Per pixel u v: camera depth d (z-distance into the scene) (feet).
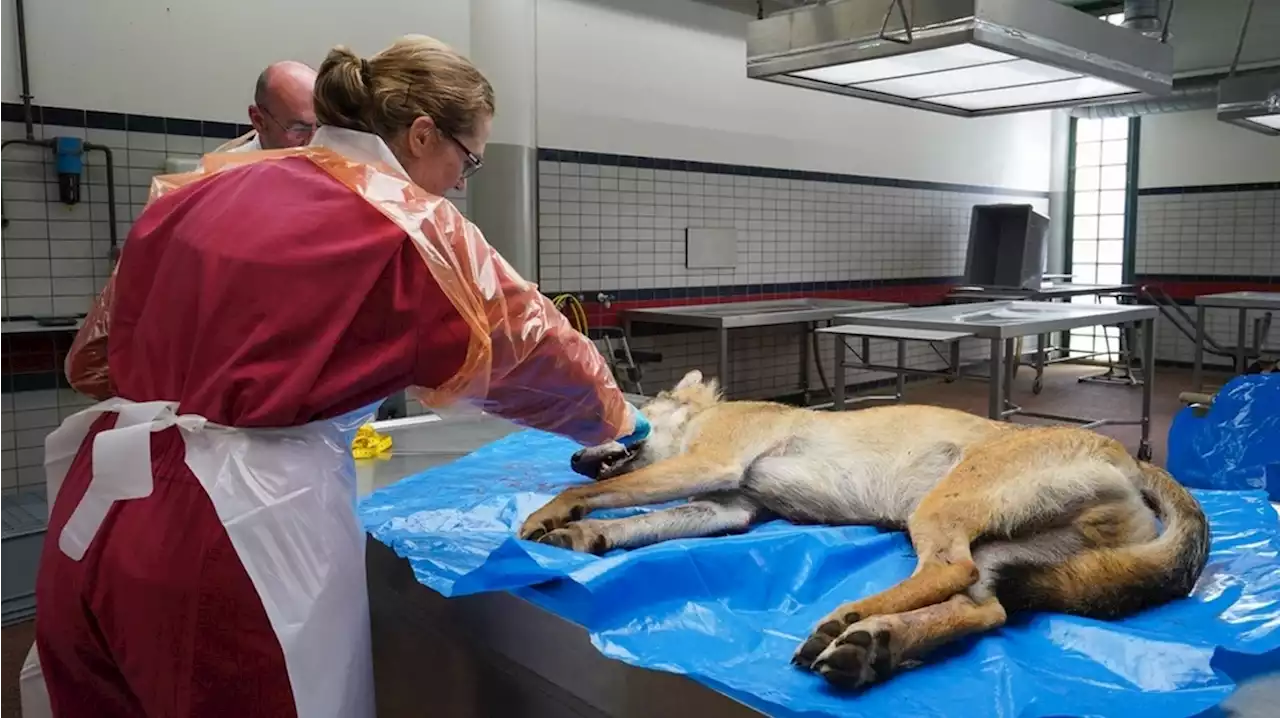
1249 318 27.07
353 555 3.91
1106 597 4.17
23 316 11.64
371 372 3.62
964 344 27.43
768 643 3.77
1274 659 3.63
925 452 5.46
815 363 22.84
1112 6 26.84
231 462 3.51
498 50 14.98
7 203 11.43
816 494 5.68
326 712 3.69
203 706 3.53
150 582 3.50
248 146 8.06
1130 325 24.66
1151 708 3.16
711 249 19.94
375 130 4.18
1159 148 28.53
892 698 3.26
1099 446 4.76
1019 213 23.75
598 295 17.72
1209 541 4.66
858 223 23.68
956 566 4.09
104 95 12.07
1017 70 11.51
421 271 3.66
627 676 3.68
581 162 17.38
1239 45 17.34
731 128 20.13
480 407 4.39
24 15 11.37
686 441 6.15
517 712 4.41
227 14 13.00
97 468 3.56
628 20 17.90
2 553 9.84
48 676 4.03
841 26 10.89
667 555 4.32
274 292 3.54
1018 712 3.12
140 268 3.93
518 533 5.10
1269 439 7.88
